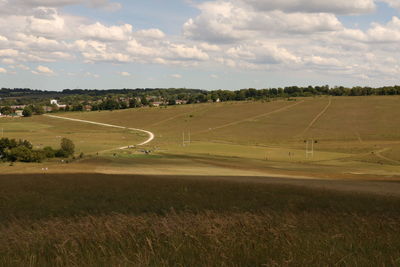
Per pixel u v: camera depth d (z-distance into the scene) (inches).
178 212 599.8
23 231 367.6
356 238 335.6
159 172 2283.5
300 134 6633.9
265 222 379.2
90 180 1378.0
